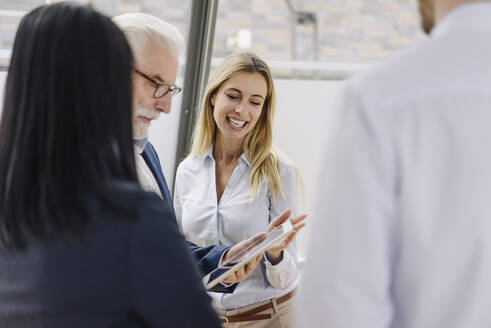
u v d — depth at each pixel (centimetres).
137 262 74
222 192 203
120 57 80
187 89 298
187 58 292
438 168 68
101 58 78
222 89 194
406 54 72
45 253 75
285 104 349
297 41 422
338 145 72
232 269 153
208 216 198
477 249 68
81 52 77
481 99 66
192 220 201
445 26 71
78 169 75
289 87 348
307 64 354
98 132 76
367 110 70
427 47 71
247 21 409
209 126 203
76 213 73
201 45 291
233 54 200
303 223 161
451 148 68
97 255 73
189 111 302
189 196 205
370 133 70
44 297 75
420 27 85
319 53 413
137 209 75
